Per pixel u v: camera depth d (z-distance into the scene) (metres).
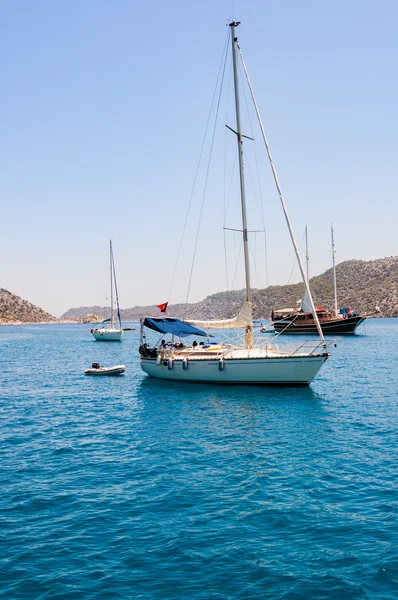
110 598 8.95
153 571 9.87
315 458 17.03
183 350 34.91
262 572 9.74
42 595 9.08
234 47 32.62
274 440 19.59
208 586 9.29
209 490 14.25
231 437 20.28
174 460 17.30
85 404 29.19
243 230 32.44
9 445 19.73
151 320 35.31
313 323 94.25
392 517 12.08
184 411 25.92
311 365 29.98
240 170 32.41
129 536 11.41
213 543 10.99
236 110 32.47
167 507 13.07
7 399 31.28
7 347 92.50
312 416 23.86
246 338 33.16
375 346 70.12
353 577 9.49
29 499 13.79
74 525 12.05
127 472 16.09
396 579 9.41
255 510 12.73
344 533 11.31
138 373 44.66
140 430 22.06
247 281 32.56
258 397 28.92
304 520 12.06
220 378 32.06
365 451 17.73
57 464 17.11
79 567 10.06
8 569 10.02
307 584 9.29
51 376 43.69
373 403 26.89
